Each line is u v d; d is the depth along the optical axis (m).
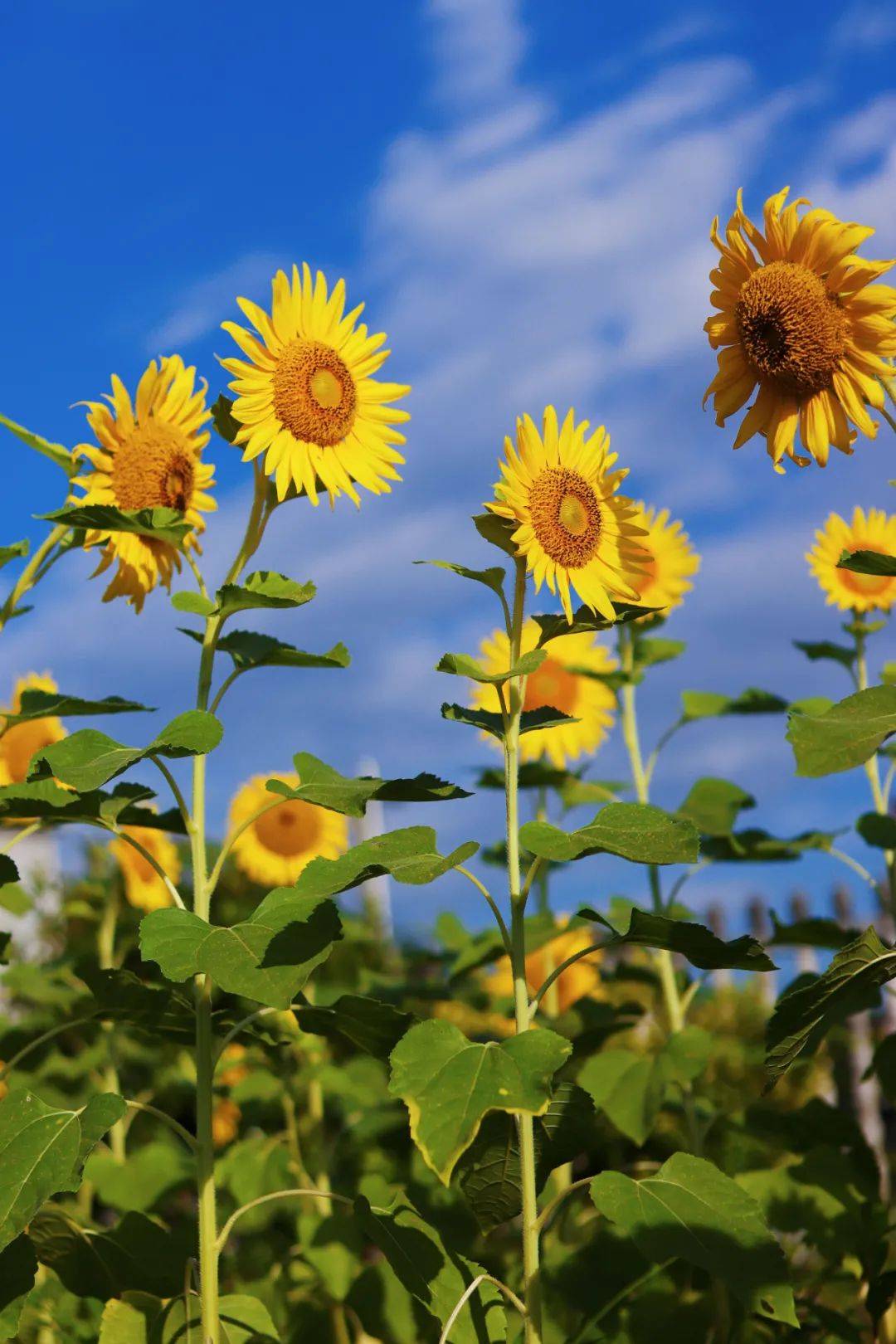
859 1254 1.93
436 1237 1.51
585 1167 2.52
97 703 1.67
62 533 1.81
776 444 1.56
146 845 2.49
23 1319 2.00
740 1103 2.48
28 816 1.57
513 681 1.50
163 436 1.75
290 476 1.63
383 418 1.70
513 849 1.47
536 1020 2.54
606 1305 1.70
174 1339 1.53
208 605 1.58
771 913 2.19
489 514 1.48
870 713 1.34
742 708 2.29
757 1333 1.82
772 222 1.53
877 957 1.34
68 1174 1.38
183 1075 2.97
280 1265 2.19
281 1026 2.26
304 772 1.65
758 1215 1.37
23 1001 2.87
